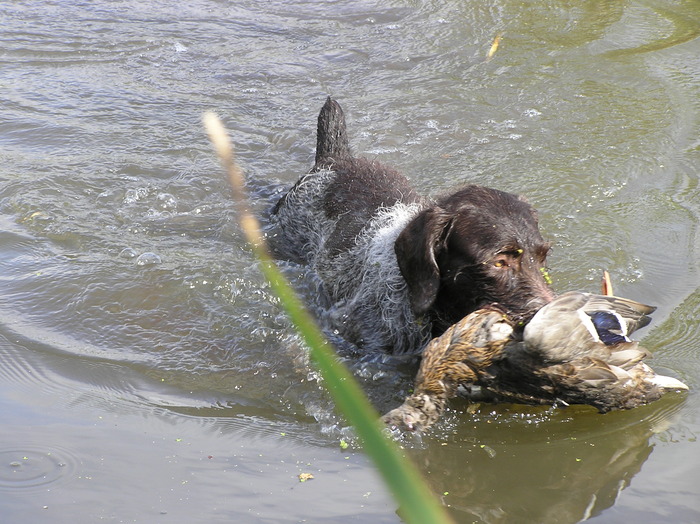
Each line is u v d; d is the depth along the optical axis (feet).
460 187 29.73
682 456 22.12
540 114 47.47
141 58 55.57
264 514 19.76
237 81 52.47
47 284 32.32
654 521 19.39
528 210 26.63
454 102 49.16
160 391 26.05
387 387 27.22
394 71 53.83
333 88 51.55
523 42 57.72
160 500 20.26
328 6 64.64
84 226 36.96
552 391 22.97
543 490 21.07
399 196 33.68
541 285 25.32
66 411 24.50
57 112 47.98
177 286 32.58
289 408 25.32
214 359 28.14
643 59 54.44
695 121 46.14
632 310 22.86
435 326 28.12
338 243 33.14
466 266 25.76
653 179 40.19
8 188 39.55
